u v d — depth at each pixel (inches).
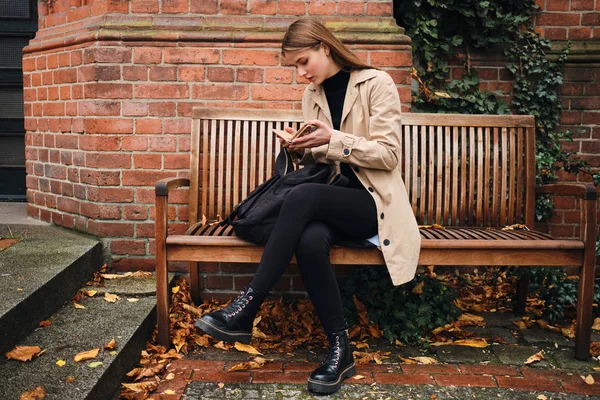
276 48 135.0
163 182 109.6
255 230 101.3
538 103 161.5
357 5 136.2
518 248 109.0
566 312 136.9
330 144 98.4
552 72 160.6
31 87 156.7
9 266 115.5
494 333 126.0
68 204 147.6
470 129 133.7
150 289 126.1
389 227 102.6
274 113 132.0
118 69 134.8
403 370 106.6
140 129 136.3
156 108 135.9
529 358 111.2
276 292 138.7
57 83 146.6
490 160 141.5
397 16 158.2
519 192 132.6
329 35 103.0
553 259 110.8
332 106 108.0
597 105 160.7
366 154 98.4
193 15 135.8
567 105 161.6
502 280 154.2
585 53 159.0
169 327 113.2
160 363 105.6
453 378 103.4
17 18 176.1
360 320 124.8
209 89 135.8
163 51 134.8
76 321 108.2
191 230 118.0
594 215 110.0
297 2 135.9
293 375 103.1
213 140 131.3
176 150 136.9
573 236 161.6
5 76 178.5
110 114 135.9
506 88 162.7
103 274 134.9
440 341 120.8
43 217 157.5
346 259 105.7
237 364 105.7
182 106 136.1
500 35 159.6
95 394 85.0
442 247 107.5
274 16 136.0
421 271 153.0
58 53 145.6
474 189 134.6
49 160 152.6
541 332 126.5
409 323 120.6
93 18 139.7
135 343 105.0
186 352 112.0
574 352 114.7
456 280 155.9
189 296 136.4
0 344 90.5
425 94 158.4
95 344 98.0
